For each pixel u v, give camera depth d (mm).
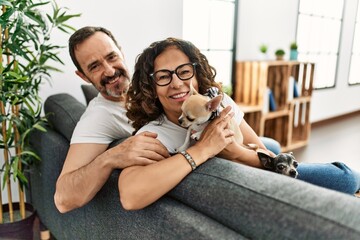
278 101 3816
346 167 1416
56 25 1831
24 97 1639
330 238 604
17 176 1717
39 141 1815
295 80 3912
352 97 5879
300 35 4652
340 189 1376
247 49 3885
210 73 1134
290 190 741
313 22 4785
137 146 1006
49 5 2137
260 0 3875
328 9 4984
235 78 3793
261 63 3486
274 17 4117
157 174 899
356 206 653
